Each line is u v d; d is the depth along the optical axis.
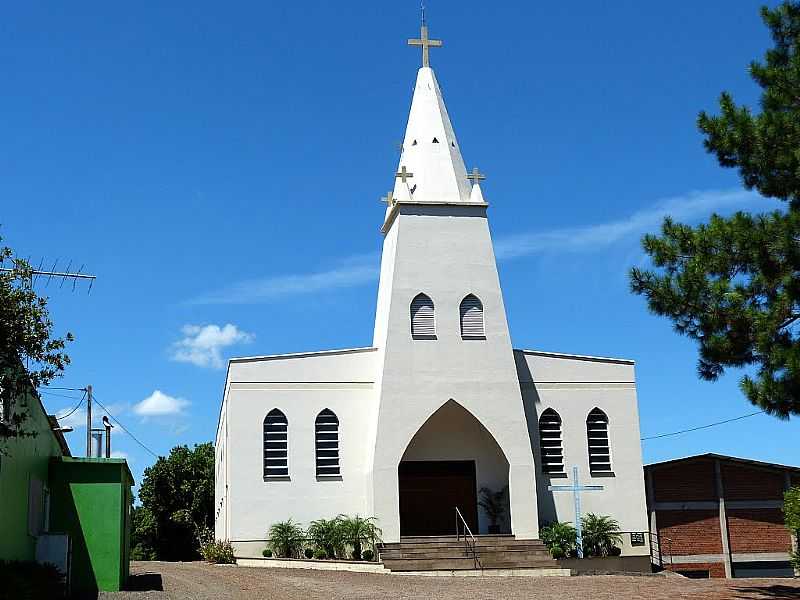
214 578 29.58
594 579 30.38
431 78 42.00
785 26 22.02
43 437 25.06
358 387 38.81
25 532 22.89
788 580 29.30
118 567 25.67
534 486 37.41
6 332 16.39
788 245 20.59
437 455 39.03
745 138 21.38
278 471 37.56
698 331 21.89
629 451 39.75
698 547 39.41
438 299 38.38
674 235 22.12
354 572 32.75
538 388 39.84
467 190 40.09
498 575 32.56
